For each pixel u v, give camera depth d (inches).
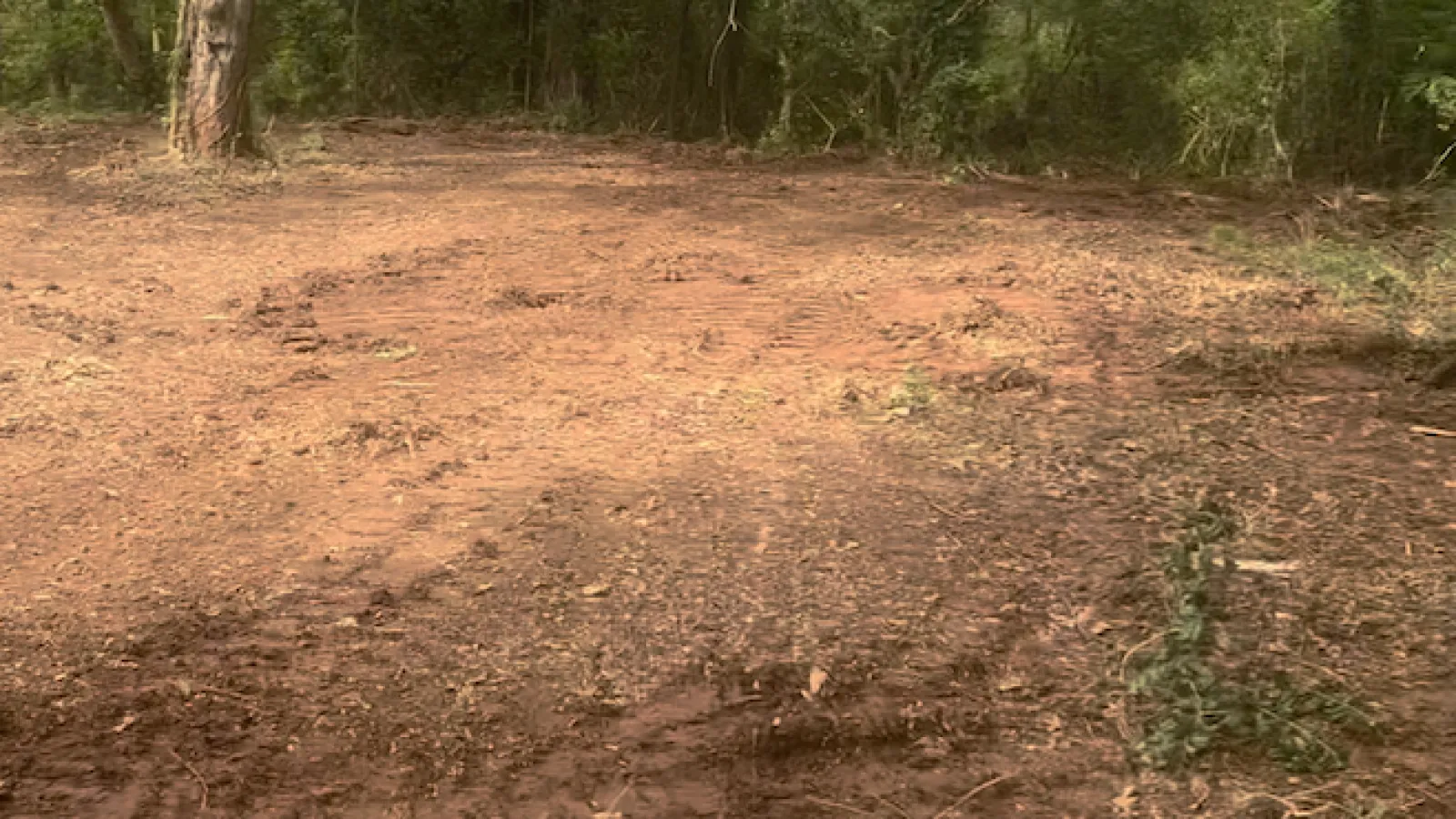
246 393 232.8
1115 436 211.3
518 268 336.2
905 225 405.7
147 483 190.9
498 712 132.5
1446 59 488.7
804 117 659.4
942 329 275.4
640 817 116.6
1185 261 347.9
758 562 165.2
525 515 179.2
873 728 129.3
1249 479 192.2
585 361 254.2
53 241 363.6
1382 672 138.3
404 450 204.1
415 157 555.8
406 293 308.2
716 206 439.8
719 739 128.2
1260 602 153.3
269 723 130.1
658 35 749.3
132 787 119.3
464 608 153.3
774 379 243.3
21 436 209.2
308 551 168.2
